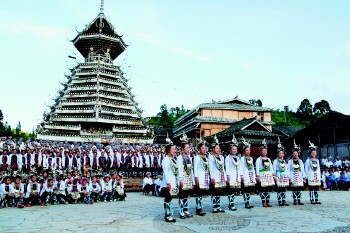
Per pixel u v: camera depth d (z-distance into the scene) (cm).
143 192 2172
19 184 1480
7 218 1016
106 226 835
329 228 757
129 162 2697
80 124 4144
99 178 1709
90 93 4241
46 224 879
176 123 5347
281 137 3412
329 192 1988
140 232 747
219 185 1062
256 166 1228
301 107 8612
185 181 973
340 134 2691
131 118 4394
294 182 1235
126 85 4750
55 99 4556
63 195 1575
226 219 908
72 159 2491
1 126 6384
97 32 4762
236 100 4741
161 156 2872
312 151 1294
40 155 2353
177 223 868
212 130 4331
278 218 903
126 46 5072
